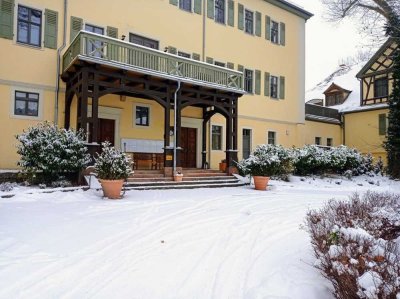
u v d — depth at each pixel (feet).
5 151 39.75
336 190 46.06
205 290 11.08
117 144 48.03
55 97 43.34
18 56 41.06
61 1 44.32
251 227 20.13
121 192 33.68
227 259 14.17
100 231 18.35
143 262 13.71
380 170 64.49
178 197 31.76
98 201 28.12
